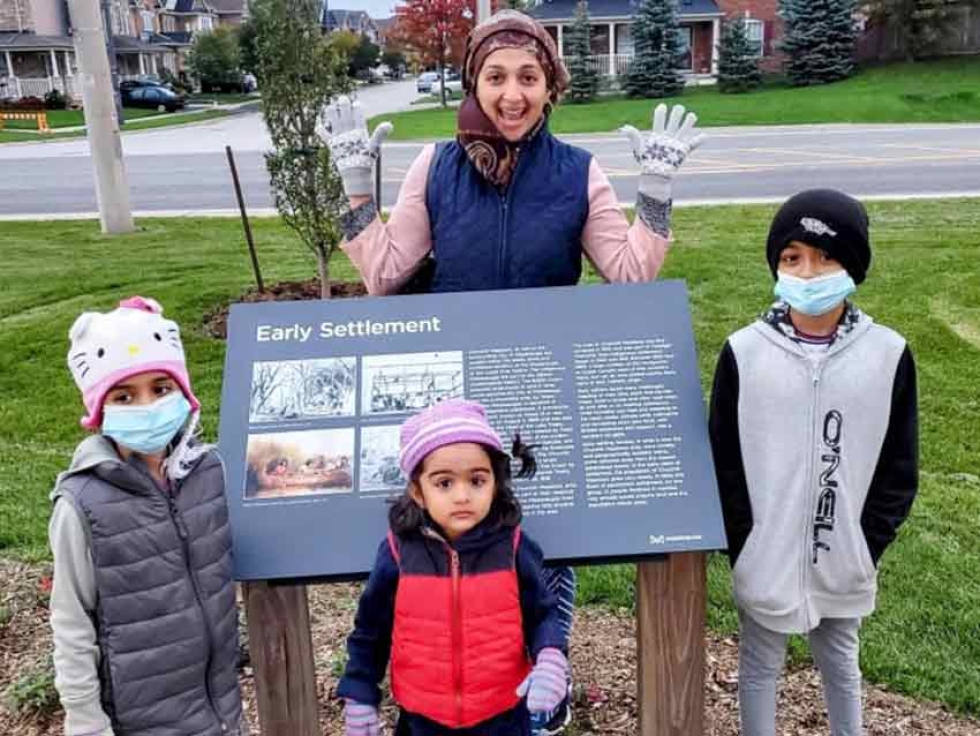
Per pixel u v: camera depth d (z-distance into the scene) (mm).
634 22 33156
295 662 2328
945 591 3492
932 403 5414
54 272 9211
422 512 2084
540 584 2150
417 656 2104
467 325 2455
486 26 2596
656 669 2377
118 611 2043
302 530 2238
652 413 2346
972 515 4078
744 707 2492
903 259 8648
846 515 2293
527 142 2658
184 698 2125
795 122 25000
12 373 6375
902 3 33094
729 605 3525
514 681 2129
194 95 49531
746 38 33000
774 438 2293
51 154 23375
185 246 10617
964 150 18109
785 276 2260
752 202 12688
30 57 46375
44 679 3047
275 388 2391
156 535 2062
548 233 2666
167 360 2082
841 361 2262
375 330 2451
